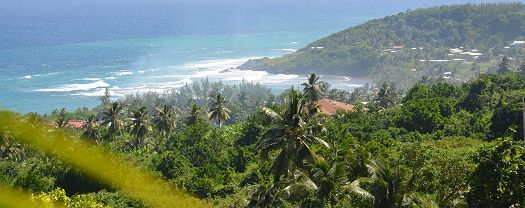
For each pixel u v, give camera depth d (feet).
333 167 96.32
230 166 196.95
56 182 119.85
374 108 288.71
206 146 212.02
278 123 118.93
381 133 199.72
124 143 252.83
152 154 227.61
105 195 115.14
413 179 86.84
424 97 276.82
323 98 329.72
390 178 83.51
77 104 627.05
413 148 98.94
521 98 200.23
